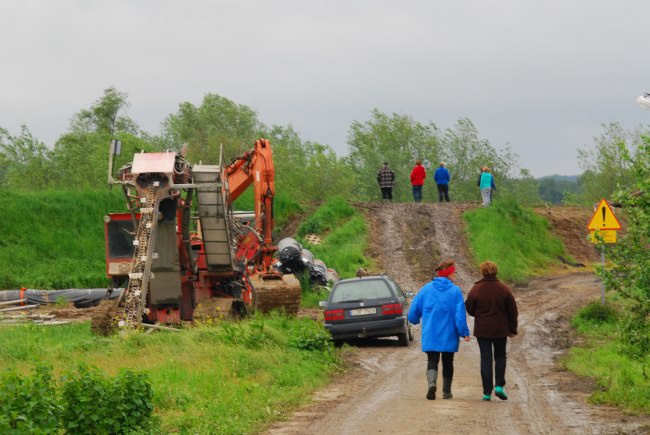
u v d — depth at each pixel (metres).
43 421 9.02
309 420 11.81
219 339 18.00
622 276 13.58
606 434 10.54
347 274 36.97
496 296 13.35
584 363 17.84
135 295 20.84
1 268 36.88
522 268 39.41
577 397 13.75
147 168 21.62
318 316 28.77
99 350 17.39
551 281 37.38
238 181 28.17
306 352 18.34
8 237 39.47
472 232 42.53
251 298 24.48
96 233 41.53
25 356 17.06
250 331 18.50
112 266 23.47
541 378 16.36
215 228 23.06
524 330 24.80
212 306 22.78
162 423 11.26
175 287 21.84
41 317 26.55
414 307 13.68
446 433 10.55
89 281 37.19
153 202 21.50
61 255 39.09
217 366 15.28
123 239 23.67
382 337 23.47
